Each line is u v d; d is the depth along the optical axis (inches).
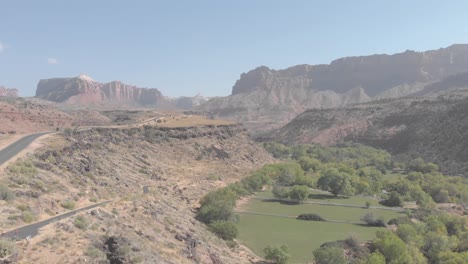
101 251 1409.9
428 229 3093.0
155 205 2442.2
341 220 3499.0
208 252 2000.5
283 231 3046.3
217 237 2551.7
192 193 3693.4
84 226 1561.3
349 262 2342.5
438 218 3388.3
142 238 1723.7
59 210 1740.9
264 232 2999.5
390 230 2940.5
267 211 3730.3
